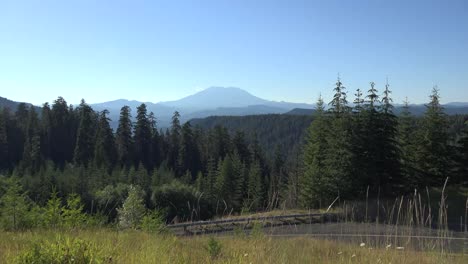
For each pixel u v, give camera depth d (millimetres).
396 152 36406
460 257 5062
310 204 29609
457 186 36625
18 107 111875
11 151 96938
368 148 34281
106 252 4488
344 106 37438
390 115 35844
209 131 111188
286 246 6086
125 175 70125
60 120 106062
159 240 6660
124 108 97062
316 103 40188
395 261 5141
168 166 96312
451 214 19016
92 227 9125
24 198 11148
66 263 3850
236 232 7641
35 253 3920
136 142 97375
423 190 35625
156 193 29922
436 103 38062
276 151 99375
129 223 9719
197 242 7527
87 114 98500
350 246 6457
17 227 9852
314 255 5824
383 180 35688
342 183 32000
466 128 36906
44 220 9750
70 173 65875
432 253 5164
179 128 104812
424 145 37656
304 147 41625
